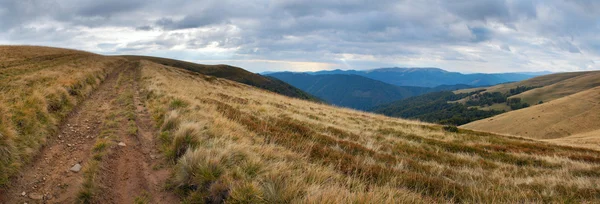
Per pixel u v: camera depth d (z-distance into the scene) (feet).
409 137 51.98
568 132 303.48
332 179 18.40
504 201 18.84
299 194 14.78
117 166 19.51
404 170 24.91
